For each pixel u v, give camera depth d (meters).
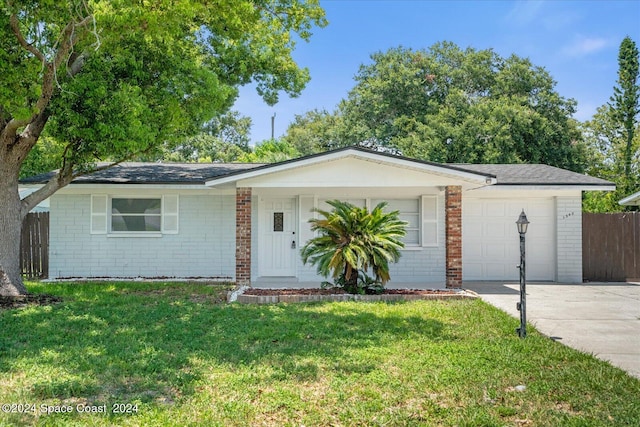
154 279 14.20
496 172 15.12
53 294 11.27
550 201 14.24
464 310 9.02
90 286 12.66
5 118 10.54
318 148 38.88
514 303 10.15
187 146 35.50
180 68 11.22
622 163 27.62
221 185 12.36
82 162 10.81
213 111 12.07
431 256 14.00
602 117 30.52
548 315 8.81
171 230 14.59
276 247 14.60
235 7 10.07
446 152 26.91
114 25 8.71
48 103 10.08
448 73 31.64
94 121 10.04
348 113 33.69
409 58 32.31
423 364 5.70
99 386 4.98
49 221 14.51
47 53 10.04
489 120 26.72
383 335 7.12
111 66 10.52
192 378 5.20
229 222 14.63
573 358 5.96
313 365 5.66
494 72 31.61
